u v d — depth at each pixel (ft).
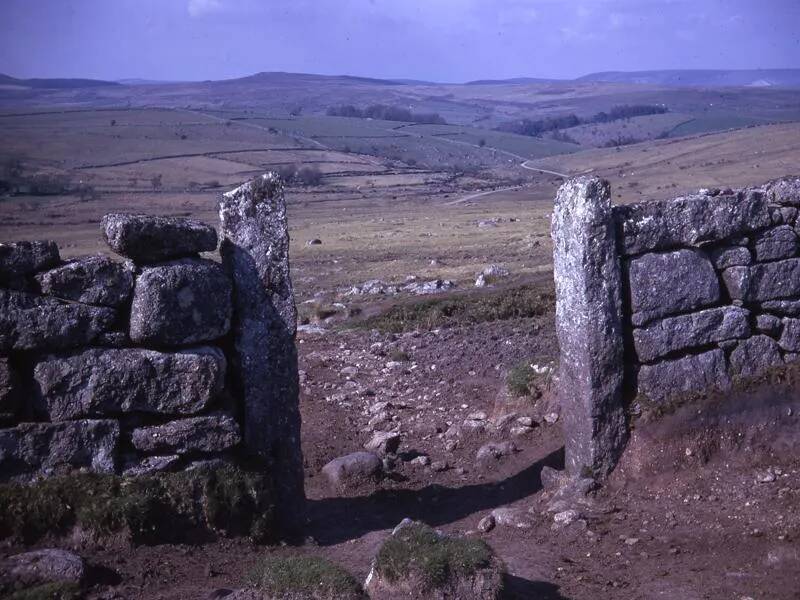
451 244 218.79
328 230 305.12
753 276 33.01
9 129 636.07
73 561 22.53
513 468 36.01
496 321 72.13
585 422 30.81
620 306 30.71
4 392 24.56
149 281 25.73
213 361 26.50
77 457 25.38
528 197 420.77
